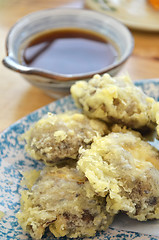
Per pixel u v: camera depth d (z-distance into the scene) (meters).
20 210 0.25
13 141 0.29
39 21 0.39
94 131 0.27
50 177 0.25
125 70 0.39
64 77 0.31
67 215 0.23
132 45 0.36
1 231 0.24
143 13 0.45
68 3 0.49
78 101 0.29
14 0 0.49
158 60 0.40
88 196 0.23
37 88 0.36
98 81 0.28
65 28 0.40
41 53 0.38
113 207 0.23
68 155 0.26
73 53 0.38
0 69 0.39
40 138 0.26
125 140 0.25
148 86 0.32
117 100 0.27
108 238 0.24
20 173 0.27
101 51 0.39
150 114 0.27
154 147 0.26
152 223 0.25
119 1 0.48
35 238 0.23
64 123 0.27
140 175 0.23
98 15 0.40
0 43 0.41
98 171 0.23
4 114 0.34
